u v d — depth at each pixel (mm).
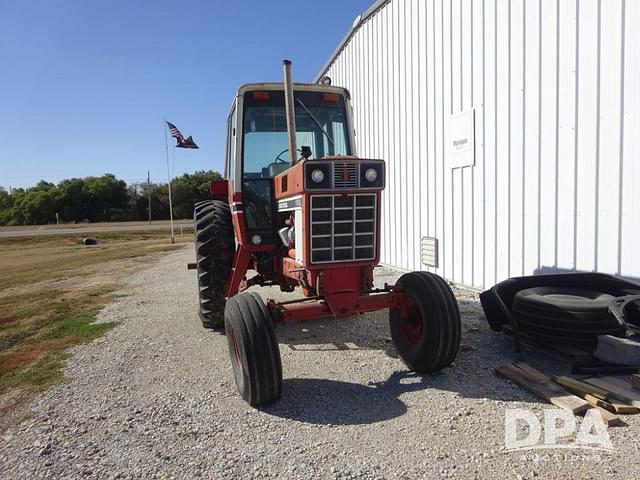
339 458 2535
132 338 5145
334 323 5336
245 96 4582
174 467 2531
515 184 5402
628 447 2494
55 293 8719
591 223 4469
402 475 2355
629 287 3854
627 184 4117
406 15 7648
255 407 3213
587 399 2992
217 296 5059
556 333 3742
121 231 35531
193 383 3734
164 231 35156
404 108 7859
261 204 4625
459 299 5910
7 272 14305
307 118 4785
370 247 3557
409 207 7848
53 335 5465
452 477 2318
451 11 6445
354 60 10016
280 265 4469
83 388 3738
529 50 5102
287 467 2473
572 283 4230
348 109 4891
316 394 3391
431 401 3176
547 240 4984
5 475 2535
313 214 3404
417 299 3578
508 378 3453
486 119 5840
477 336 4492
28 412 3328
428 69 7086
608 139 4270
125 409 3301
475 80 6016
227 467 2502
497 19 5570
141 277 10320
